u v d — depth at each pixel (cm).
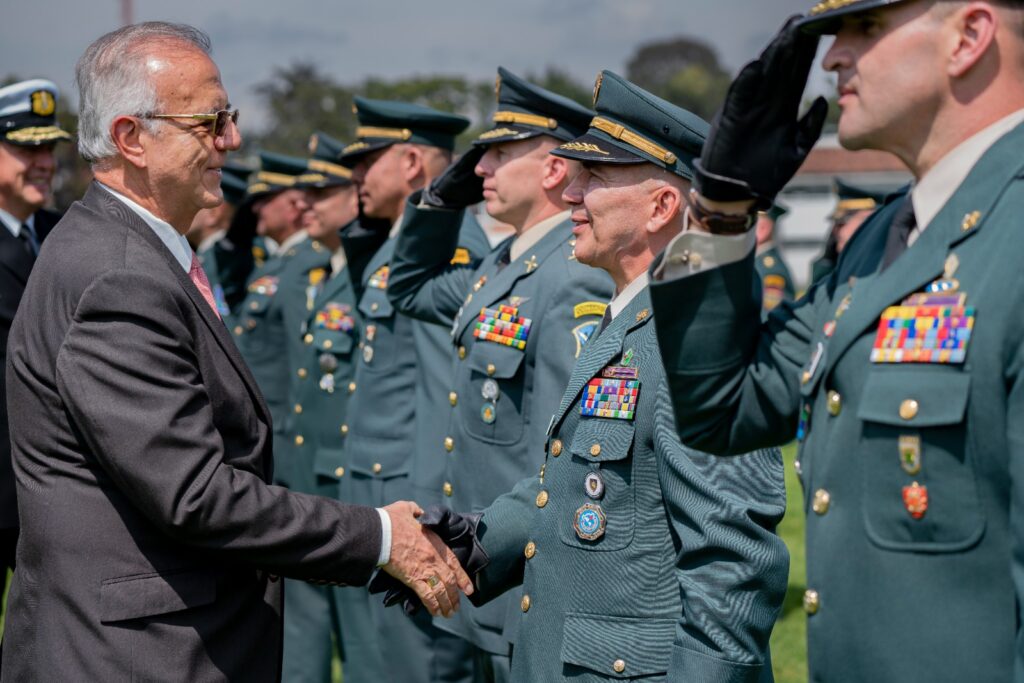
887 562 159
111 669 230
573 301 312
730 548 203
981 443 151
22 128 423
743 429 184
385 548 255
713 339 178
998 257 152
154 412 229
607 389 231
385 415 464
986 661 151
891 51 158
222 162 262
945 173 161
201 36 265
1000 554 151
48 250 248
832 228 777
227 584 245
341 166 589
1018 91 157
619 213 250
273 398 673
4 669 249
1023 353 148
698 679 202
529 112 343
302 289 632
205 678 239
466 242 434
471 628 343
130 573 234
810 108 169
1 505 398
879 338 162
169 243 258
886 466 159
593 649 224
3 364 405
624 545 224
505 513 272
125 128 251
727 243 174
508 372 327
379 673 484
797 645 524
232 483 236
